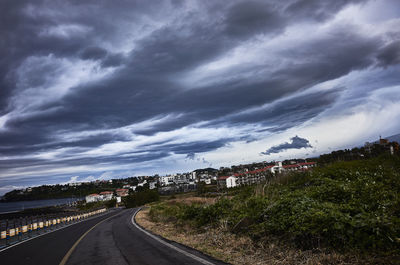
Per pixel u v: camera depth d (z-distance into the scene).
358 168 10.48
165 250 7.06
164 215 18.67
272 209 7.46
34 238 13.71
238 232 7.82
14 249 10.09
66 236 13.23
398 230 4.45
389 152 12.80
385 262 3.92
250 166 151.50
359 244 4.52
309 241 5.42
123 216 29.53
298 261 4.78
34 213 103.50
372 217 4.86
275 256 5.29
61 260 7.01
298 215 6.14
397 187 7.48
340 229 4.89
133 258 6.44
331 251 4.81
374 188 7.14
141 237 10.34
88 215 37.78
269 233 6.71
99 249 8.31
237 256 5.62
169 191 152.50
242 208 9.30
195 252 6.41
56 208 161.50
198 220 10.87
